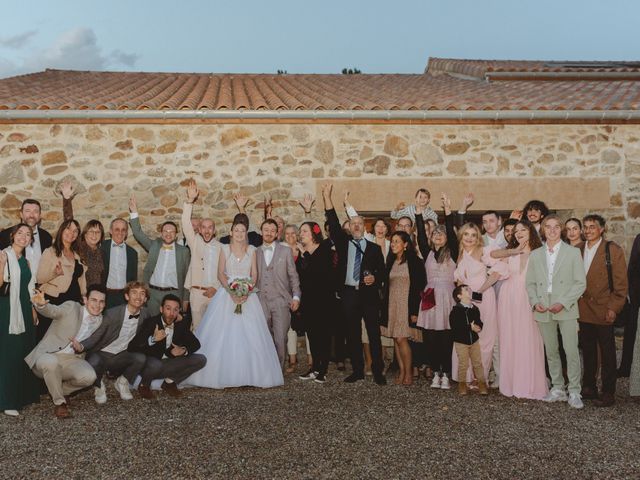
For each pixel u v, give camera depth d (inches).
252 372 220.7
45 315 193.9
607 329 197.8
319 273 238.1
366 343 252.8
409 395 209.9
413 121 315.6
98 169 301.3
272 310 237.5
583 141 321.7
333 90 391.9
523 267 210.2
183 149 306.8
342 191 314.0
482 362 212.5
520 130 320.8
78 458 148.7
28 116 290.5
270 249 241.9
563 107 315.0
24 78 407.5
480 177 319.3
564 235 236.7
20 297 193.5
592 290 200.1
